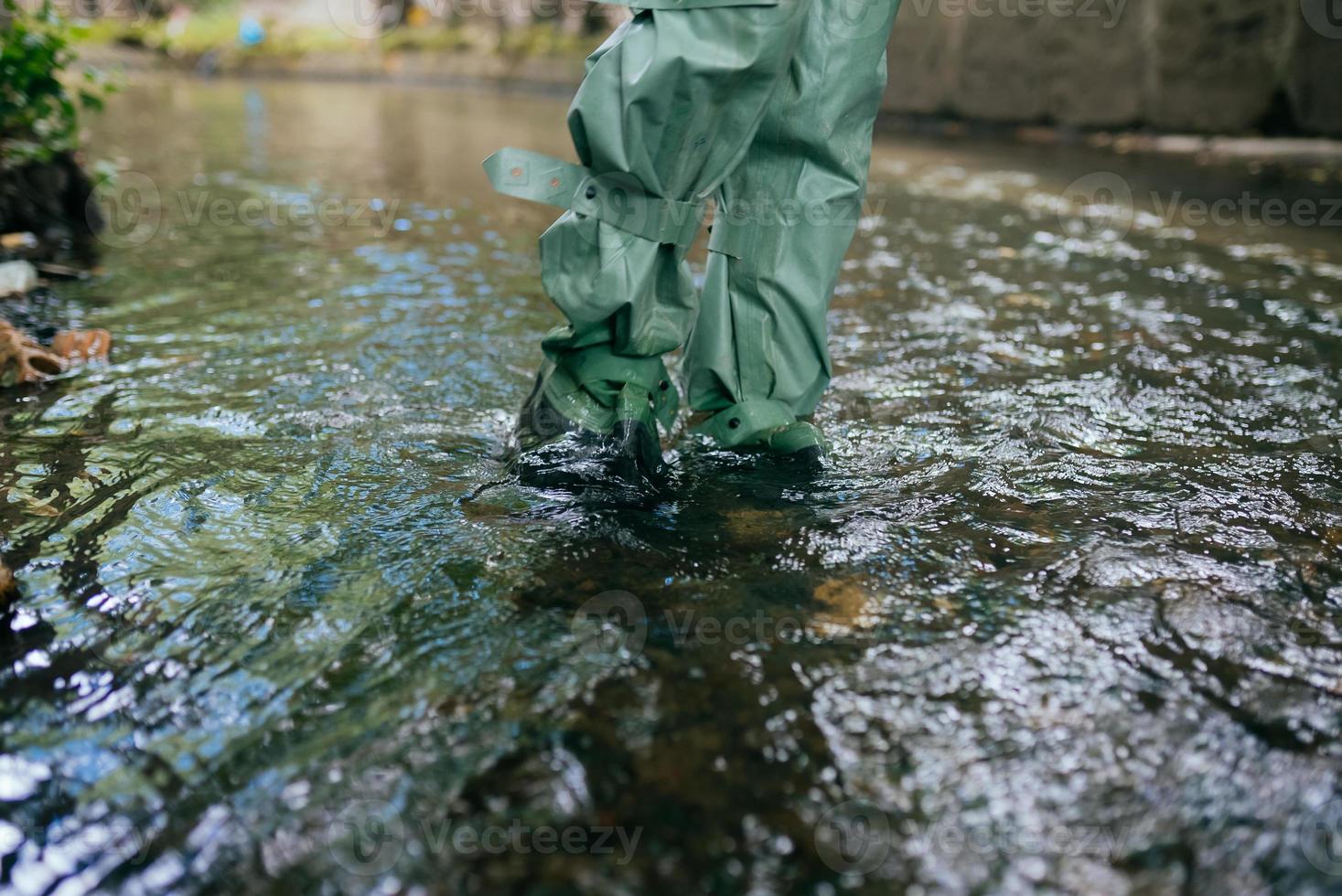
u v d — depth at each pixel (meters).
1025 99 8.55
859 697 1.51
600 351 2.24
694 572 1.84
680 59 1.92
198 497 2.09
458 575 1.82
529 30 13.60
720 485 2.21
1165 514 2.10
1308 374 2.97
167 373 2.83
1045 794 1.33
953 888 1.19
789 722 1.46
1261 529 2.04
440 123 9.12
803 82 2.16
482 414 2.59
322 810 1.29
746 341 2.37
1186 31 7.46
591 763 1.37
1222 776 1.37
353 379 2.82
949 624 1.70
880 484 2.23
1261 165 6.90
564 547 1.92
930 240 4.76
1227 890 1.19
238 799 1.30
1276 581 1.84
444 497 2.11
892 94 9.51
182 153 6.98
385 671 1.55
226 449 2.33
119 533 1.94
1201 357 3.12
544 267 2.12
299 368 2.89
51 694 1.49
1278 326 3.44
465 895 1.17
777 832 1.27
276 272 4.01
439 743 1.40
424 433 2.44
